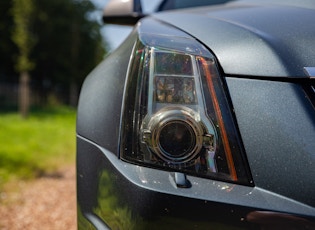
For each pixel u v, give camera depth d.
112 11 2.21
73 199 3.36
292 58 1.05
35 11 11.48
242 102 1.01
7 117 10.61
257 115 0.99
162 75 1.06
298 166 0.92
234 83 1.04
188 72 1.06
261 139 0.97
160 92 1.04
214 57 1.09
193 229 0.90
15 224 2.72
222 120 1.00
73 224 2.76
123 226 0.95
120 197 0.96
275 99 1.00
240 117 1.00
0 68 25.06
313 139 0.94
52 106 16.47
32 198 3.34
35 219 2.83
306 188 0.90
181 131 0.99
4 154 4.92
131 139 1.02
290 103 0.99
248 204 0.90
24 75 10.77
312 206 0.89
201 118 1.00
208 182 0.95
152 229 0.91
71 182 4.01
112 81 1.18
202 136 0.99
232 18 1.32
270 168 0.94
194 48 1.11
